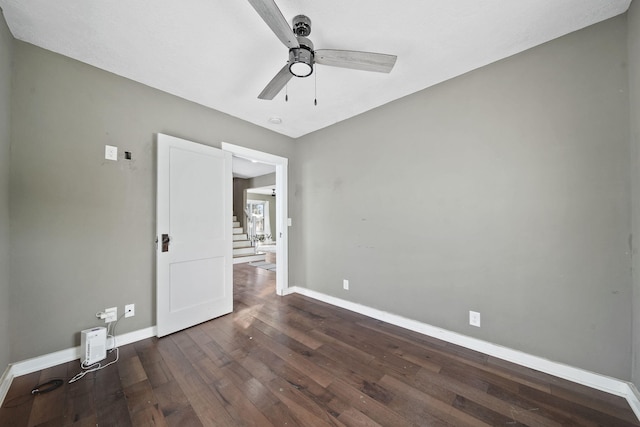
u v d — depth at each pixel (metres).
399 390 1.66
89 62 2.08
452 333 2.28
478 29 1.73
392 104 2.72
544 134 1.86
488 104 2.10
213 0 1.50
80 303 2.04
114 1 1.50
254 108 2.89
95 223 2.12
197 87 2.46
